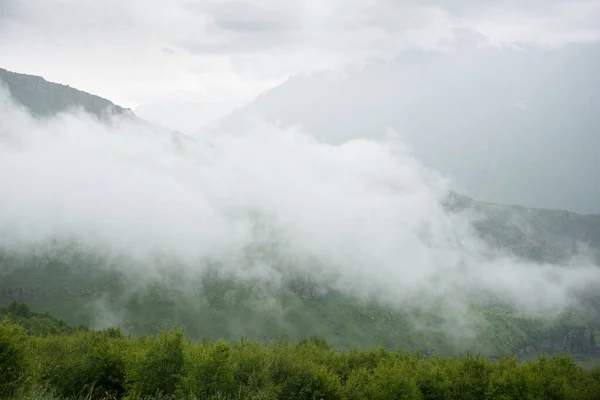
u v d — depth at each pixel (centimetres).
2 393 2636
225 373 4066
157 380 4319
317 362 8075
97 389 4569
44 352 5475
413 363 7900
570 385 6225
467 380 6700
